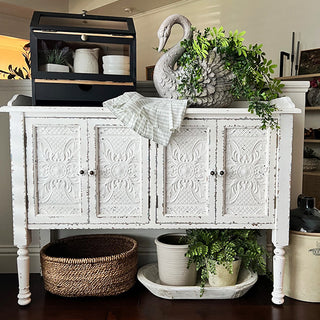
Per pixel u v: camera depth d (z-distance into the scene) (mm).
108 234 2125
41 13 1786
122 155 1669
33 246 2145
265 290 1941
